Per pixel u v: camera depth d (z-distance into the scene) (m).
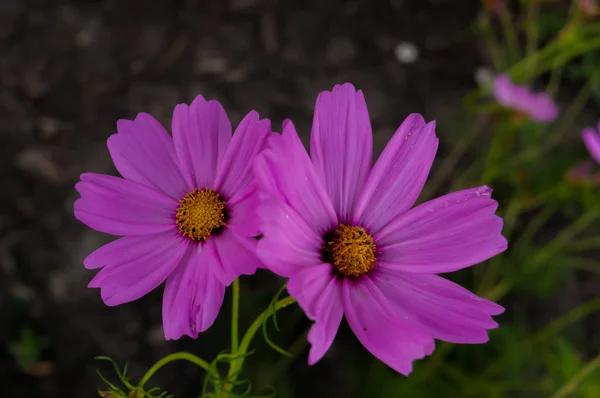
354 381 0.56
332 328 0.31
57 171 0.63
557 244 0.56
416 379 0.54
